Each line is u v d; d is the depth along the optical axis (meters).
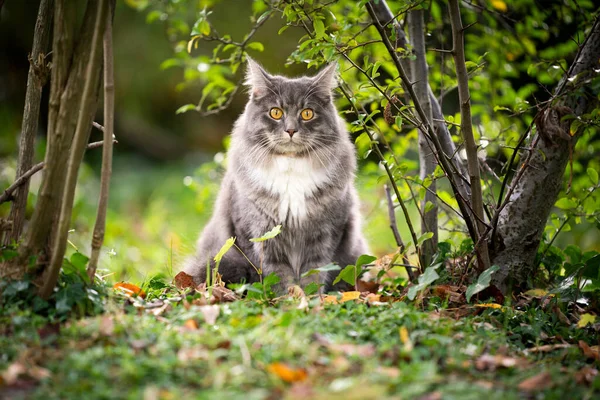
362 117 5.64
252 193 6.46
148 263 9.65
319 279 6.63
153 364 3.64
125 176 15.35
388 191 6.89
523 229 5.84
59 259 4.38
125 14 15.80
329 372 3.68
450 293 5.56
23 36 15.48
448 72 7.69
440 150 5.50
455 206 7.27
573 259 6.41
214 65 8.05
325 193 6.50
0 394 3.40
